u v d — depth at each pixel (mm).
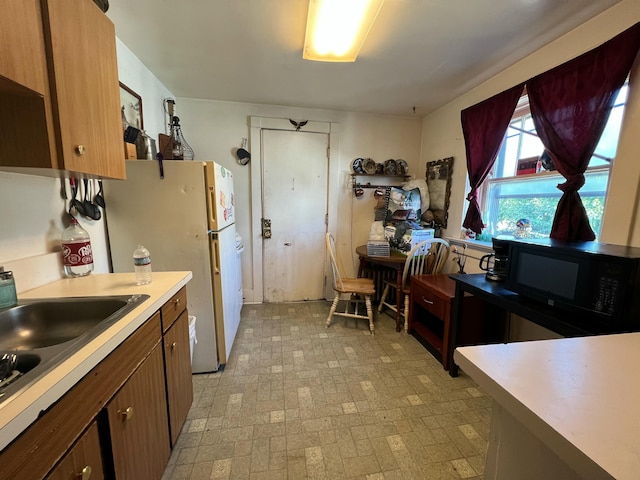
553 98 1706
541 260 1323
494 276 1781
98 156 1091
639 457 417
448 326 1973
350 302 3246
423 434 1453
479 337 2018
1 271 991
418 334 2469
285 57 1975
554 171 1844
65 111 903
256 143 3002
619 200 1423
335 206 3283
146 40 1770
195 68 2158
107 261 1715
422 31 1646
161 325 1141
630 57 1335
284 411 1604
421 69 2127
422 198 3047
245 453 1330
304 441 1402
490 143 2225
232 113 2932
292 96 2727
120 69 1771
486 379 617
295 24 1604
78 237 1374
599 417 494
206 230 1796
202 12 1502
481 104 2320
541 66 1824
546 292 1298
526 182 2068
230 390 1779
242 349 2283
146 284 1260
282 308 3166
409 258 2477
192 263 1814
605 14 1458
